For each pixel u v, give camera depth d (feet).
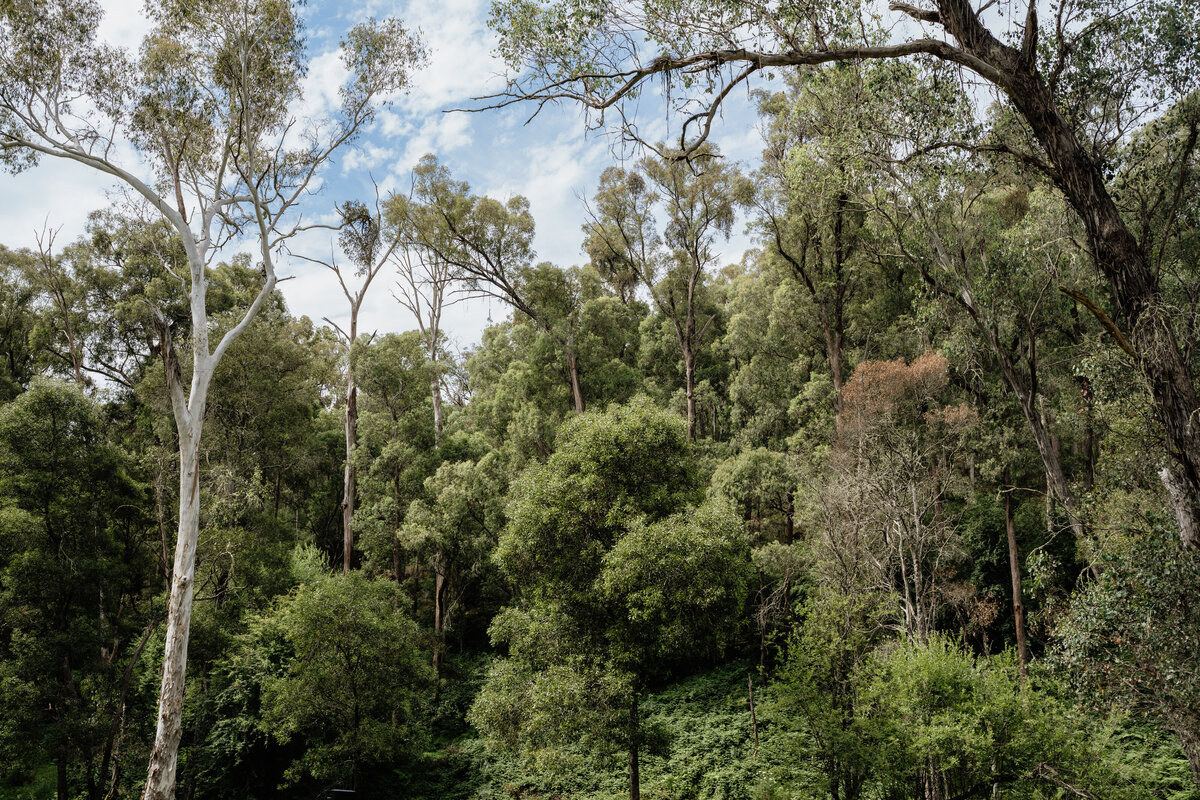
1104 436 41.78
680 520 56.03
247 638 73.92
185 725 69.72
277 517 107.96
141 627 69.15
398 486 105.91
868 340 108.47
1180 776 54.80
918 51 23.70
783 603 86.33
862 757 47.65
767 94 105.29
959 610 76.79
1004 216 82.28
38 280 114.42
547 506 59.47
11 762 56.80
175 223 55.57
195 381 54.90
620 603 56.03
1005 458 75.41
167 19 57.67
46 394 63.52
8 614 58.13
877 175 47.37
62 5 53.57
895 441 77.05
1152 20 33.83
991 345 65.00
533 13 24.81
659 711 86.02
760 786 61.46
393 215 123.13
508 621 64.03
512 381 131.13
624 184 129.08
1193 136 39.65
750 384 125.39
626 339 144.25
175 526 80.64
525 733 57.82
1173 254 45.29
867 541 69.15
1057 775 43.11
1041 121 24.07
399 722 80.33
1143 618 31.94
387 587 88.43
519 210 128.57
